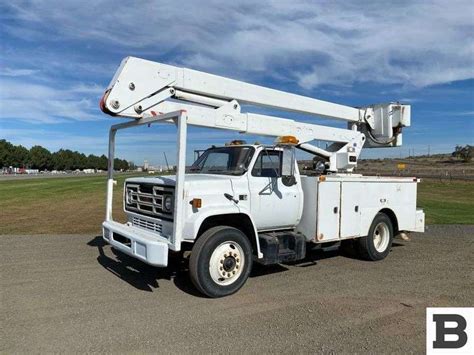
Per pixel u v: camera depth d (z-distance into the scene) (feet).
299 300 17.03
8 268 21.49
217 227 17.67
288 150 19.89
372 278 20.72
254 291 18.26
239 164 19.94
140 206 19.92
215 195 17.90
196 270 16.80
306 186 21.95
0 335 13.05
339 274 21.50
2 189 93.86
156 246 15.96
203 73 20.47
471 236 34.37
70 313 15.07
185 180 17.58
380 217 25.49
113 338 12.94
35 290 17.78
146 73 18.67
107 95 17.71
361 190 24.17
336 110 27.40
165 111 19.35
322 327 14.10
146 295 17.35
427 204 63.82
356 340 13.07
